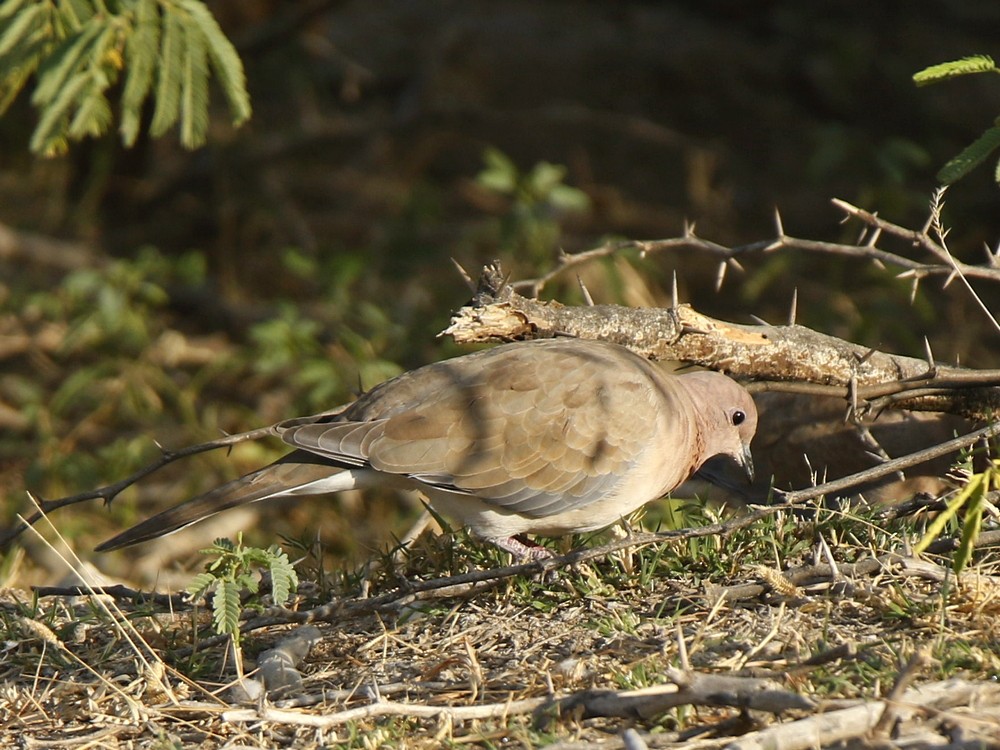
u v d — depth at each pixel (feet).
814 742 19.57
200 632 28.37
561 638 25.91
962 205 69.15
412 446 27.71
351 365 52.49
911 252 63.46
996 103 77.61
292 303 60.34
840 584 26.09
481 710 22.34
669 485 30.07
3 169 72.02
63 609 30.35
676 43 85.66
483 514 28.58
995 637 23.32
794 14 86.48
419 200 66.54
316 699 24.49
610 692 21.76
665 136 72.38
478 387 28.25
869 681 22.09
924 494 28.94
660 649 24.58
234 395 56.34
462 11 88.99
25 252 61.77
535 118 70.95
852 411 29.25
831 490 26.50
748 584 26.48
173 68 31.48
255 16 64.64
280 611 27.22
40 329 58.08
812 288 63.46
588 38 86.53
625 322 29.58
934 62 80.23
